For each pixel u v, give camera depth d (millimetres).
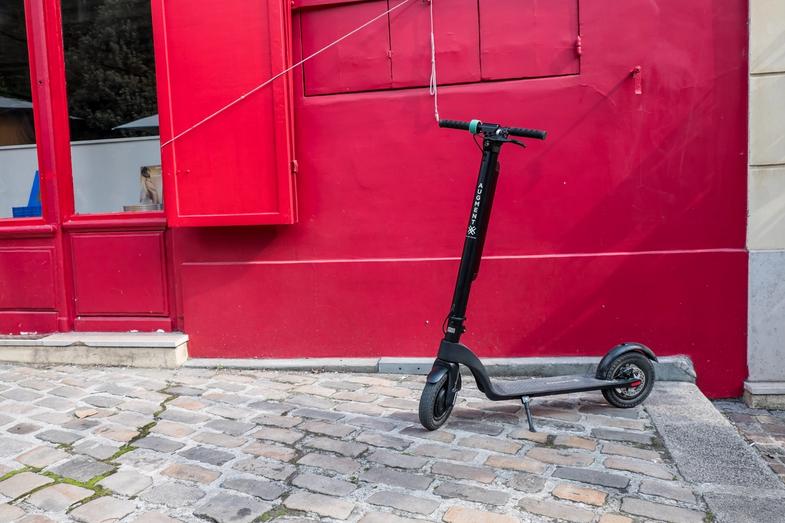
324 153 4758
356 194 4746
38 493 2955
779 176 4180
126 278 5191
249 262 4910
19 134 5391
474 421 3742
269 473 3123
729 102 4262
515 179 4504
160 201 5242
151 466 3223
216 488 2982
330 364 4770
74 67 5250
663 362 4332
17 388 4504
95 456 3350
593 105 4391
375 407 4012
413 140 4645
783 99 4129
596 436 3498
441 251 4676
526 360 4516
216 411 3984
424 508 2766
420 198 4668
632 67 4332
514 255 4547
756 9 4117
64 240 5285
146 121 5199
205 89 4664
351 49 4672
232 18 4590
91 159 5309
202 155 4707
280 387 4441
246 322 4941
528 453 3295
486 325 4594
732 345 4324
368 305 4773
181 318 5148
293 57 4742
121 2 5113
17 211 5480
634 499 2816
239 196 4691
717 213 4324
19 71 5328
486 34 4488
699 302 4348
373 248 4762
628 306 4434
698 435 3461
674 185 4355
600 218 4445
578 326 4500
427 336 4715
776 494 2838
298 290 4852
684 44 4277
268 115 4609
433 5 4539
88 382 4613
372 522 2662
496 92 4496
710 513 2697
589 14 4348
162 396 4281
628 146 4383
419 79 4605
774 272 4211
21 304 5355
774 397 4191
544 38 4426
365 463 3213
